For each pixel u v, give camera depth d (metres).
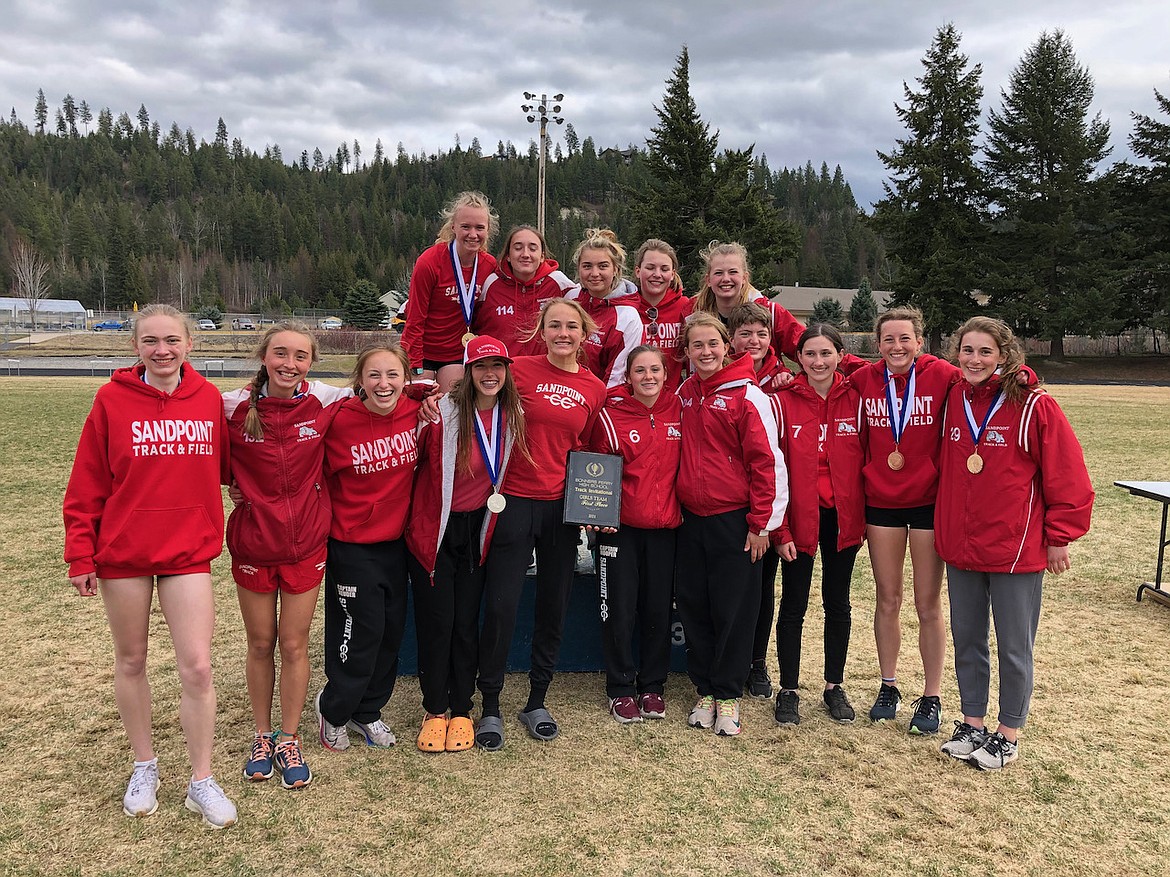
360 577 3.44
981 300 44.56
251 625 3.30
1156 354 42.03
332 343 44.41
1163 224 39.16
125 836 2.94
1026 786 3.34
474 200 4.68
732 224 34.50
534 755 3.60
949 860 2.84
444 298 4.87
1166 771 3.46
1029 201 39.94
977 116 41.09
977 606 3.60
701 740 3.76
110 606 2.96
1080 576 6.50
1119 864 2.81
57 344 50.06
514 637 4.53
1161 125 39.47
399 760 3.55
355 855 2.84
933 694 3.89
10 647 4.81
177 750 3.58
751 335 4.14
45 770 3.41
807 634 5.30
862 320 60.09
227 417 3.21
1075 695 4.25
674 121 34.88
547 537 3.72
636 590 3.98
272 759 3.42
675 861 2.82
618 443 3.86
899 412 3.75
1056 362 40.25
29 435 14.35
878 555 3.89
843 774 3.44
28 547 7.12
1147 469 11.48
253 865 2.78
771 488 3.68
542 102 24.92
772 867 2.79
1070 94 40.84
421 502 3.57
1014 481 3.41
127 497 2.87
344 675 3.51
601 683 4.46
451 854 2.85
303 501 3.26
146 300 89.81
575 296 4.78
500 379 3.52
